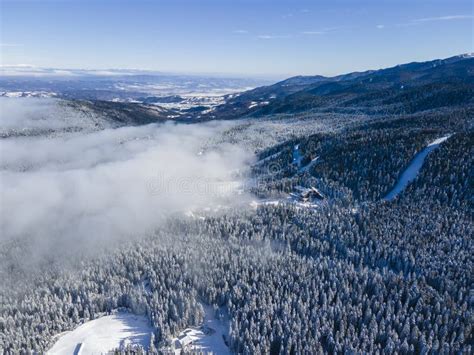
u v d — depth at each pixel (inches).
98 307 4630.9
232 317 4133.9
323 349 3595.0
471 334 3469.5
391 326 3683.6
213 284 4680.1
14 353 3895.2
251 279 4734.3
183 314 4215.1
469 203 5698.8
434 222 5349.4
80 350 3917.3
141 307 4530.0
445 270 4382.4
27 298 5162.4
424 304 3850.9
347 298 4146.2
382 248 4992.6
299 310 3991.1
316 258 5128.0
